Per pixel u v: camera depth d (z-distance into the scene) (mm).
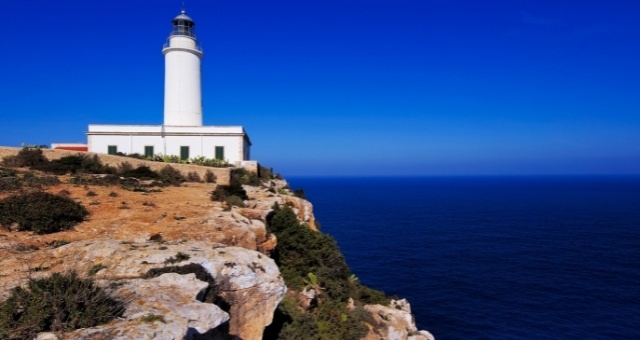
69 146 43969
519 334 39156
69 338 6523
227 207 20781
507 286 53062
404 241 83812
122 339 6641
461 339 38375
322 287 24406
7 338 6359
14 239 13086
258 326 12242
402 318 27922
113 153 42125
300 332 17312
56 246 12891
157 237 14328
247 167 41688
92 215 16688
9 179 20375
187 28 48125
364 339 22000
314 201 194375
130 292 8805
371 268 62125
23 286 8492
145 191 23484
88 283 7836
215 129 43688
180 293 9383
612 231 93000
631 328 40031
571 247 76125
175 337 7246
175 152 43344
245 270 12188
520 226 104250
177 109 47312
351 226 105250
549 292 50562
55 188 21172
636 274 57344
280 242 24734
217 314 8883
